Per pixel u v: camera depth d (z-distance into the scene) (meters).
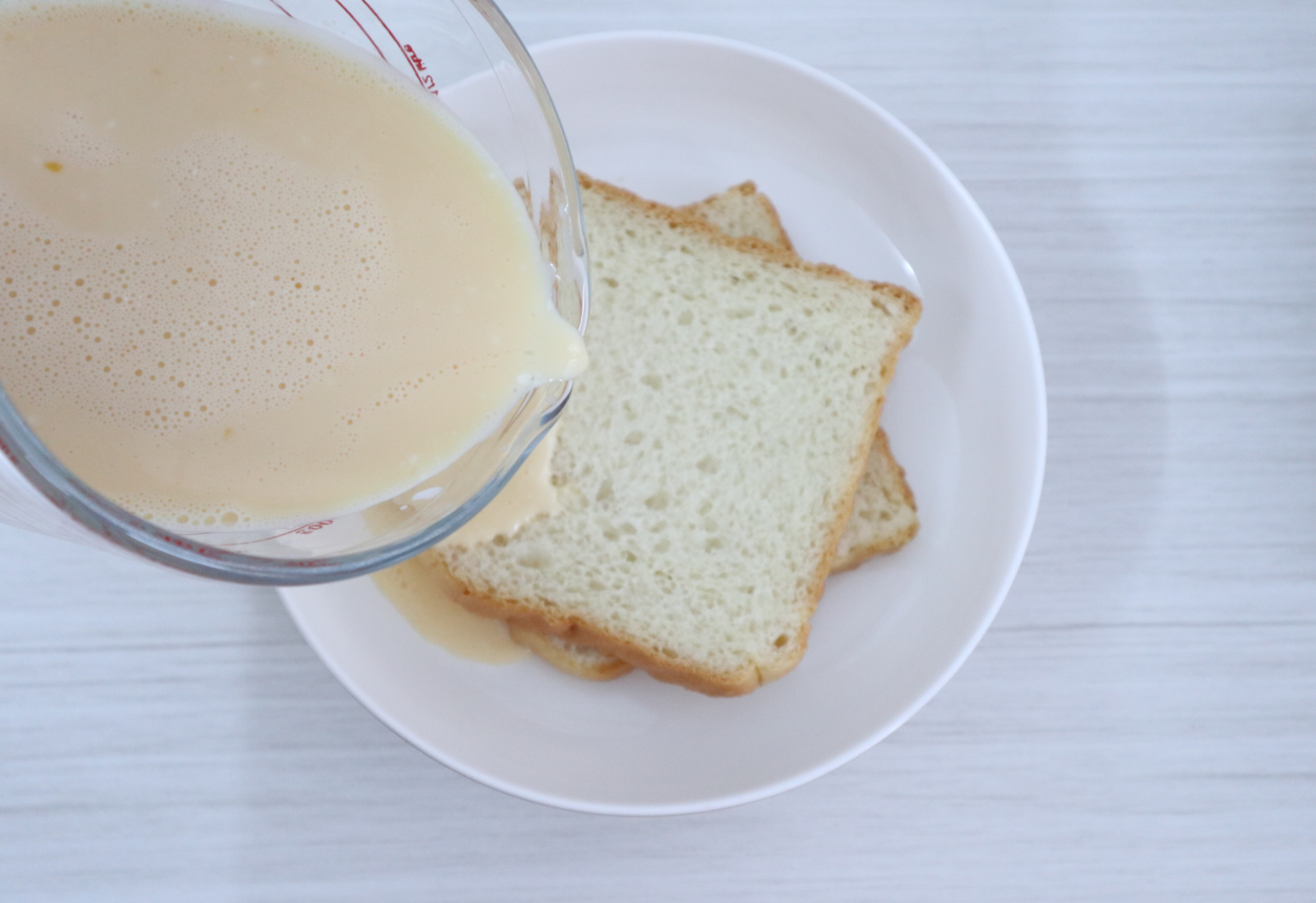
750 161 0.49
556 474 0.46
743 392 0.47
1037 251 0.50
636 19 0.50
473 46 0.42
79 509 0.35
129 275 0.39
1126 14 0.51
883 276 0.49
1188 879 0.48
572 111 0.49
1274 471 0.50
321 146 0.40
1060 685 0.48
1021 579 0.49
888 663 0.46
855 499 0.47
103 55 0.40
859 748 0.45
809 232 0.49
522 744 0.46
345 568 0.38
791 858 0.47
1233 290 0.50
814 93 0.48
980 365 0.47
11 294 0.38
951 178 0.47
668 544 0.46
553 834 0.47
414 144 0.41
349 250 0.40
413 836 0.47
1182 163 0.51
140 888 0.46
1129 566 0.49
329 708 0.47
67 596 0.47
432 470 0.40
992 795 0.48
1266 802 0.48
